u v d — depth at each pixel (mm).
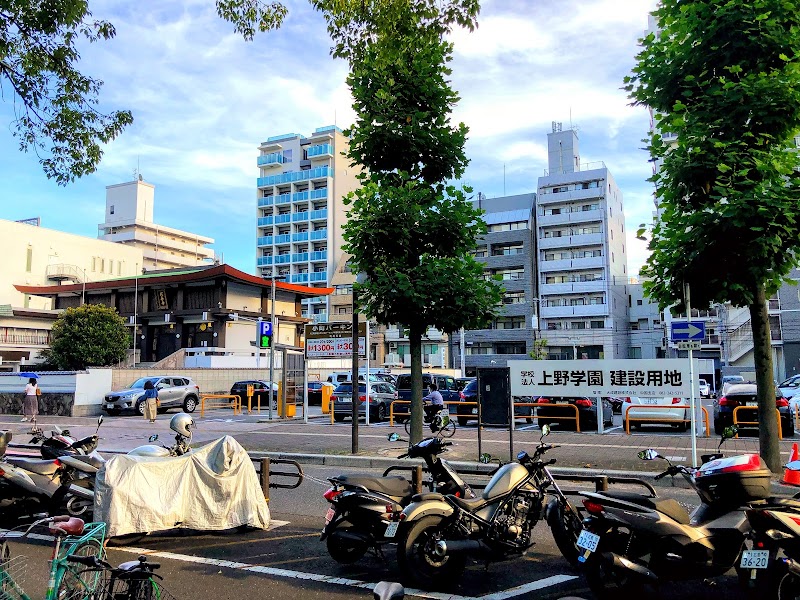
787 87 8461
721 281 9148
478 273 12094
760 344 9758
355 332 13602
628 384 15594
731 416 16359
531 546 5840
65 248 68500
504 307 12344
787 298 41688
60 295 54344
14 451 13594
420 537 5320
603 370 15805
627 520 4773
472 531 5480
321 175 80188
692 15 9172
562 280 65875
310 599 5059
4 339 50531
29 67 9281
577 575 5633
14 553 6371
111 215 92750
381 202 11375
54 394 26875
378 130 11406
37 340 52719
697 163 8859
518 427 19812
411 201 11336
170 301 49000
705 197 9297
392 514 5391
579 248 65500
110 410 26328
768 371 9727
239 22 9062
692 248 9273
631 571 4633
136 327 49719
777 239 8453
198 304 47500
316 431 18438
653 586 4859
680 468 5414
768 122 8734
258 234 83375
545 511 5746
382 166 11961
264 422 22000
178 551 6492
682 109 9453
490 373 12164
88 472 7199
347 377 30266
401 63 10547
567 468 10930
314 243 79938
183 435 7875
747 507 4781
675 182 9281
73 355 38812
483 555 5398
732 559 4891
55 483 7508
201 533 7219
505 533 5547
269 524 7586
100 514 6336
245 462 7262
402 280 11031
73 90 9875
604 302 63219
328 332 20812
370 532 5727
